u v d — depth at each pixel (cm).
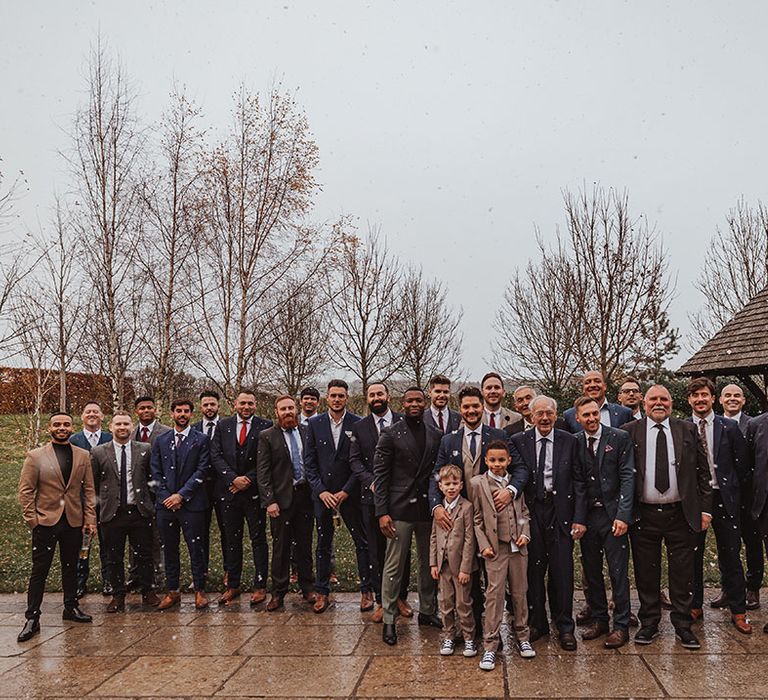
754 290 2497
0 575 825
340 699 458
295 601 707
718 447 590
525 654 524
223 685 488
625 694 451
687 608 548
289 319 1925
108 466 693
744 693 448
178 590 700
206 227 1506
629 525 564
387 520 584
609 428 571
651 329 2020
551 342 2495
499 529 530
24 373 2119
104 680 504
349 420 695
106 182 1441
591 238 2095
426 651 548
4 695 480
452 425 680
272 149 1494
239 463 717
